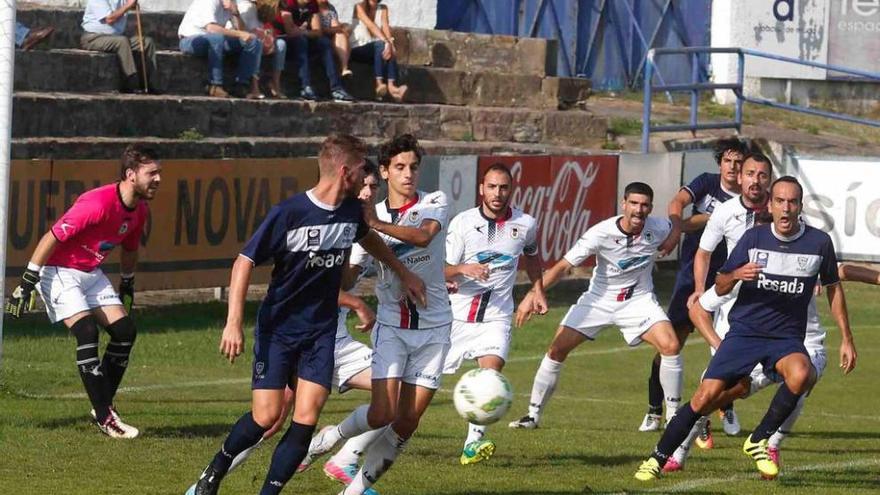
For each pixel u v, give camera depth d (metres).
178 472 19.72
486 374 18.25
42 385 28.47
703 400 20.58
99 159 41.16
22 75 43.75
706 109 70.44
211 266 40.09
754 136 63.47
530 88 58.69
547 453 22.86
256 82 48.41
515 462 21.77
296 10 50.81
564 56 71.19
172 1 52.88
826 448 24.81
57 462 20.14
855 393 33.59
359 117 51.09
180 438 22.69
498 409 18.09
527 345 38.94
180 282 39.31
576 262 25.72
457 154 50.88
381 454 18.39
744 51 58.94
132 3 46.28
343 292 19.80
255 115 47.69
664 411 29.52
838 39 72.50
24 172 35.81
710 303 21.94
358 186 16.31
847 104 73.62
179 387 29.67
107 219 22.72
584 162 48.75
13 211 35.69
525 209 46.56
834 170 53.91
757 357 20.66
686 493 19.52
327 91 51.88
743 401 32.03
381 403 18.30
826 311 48.41
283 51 49.47
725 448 24.84
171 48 50.72
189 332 37.44
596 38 72.06
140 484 18.77
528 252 23.98
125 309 24.11
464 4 67.62
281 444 16.50
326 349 16.58
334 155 16.17
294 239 16.11
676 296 28.00
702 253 25.47
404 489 19.17
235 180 40.44
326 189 16.25
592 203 49.31
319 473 20.28
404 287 18.19
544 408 27.88
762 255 20.53
